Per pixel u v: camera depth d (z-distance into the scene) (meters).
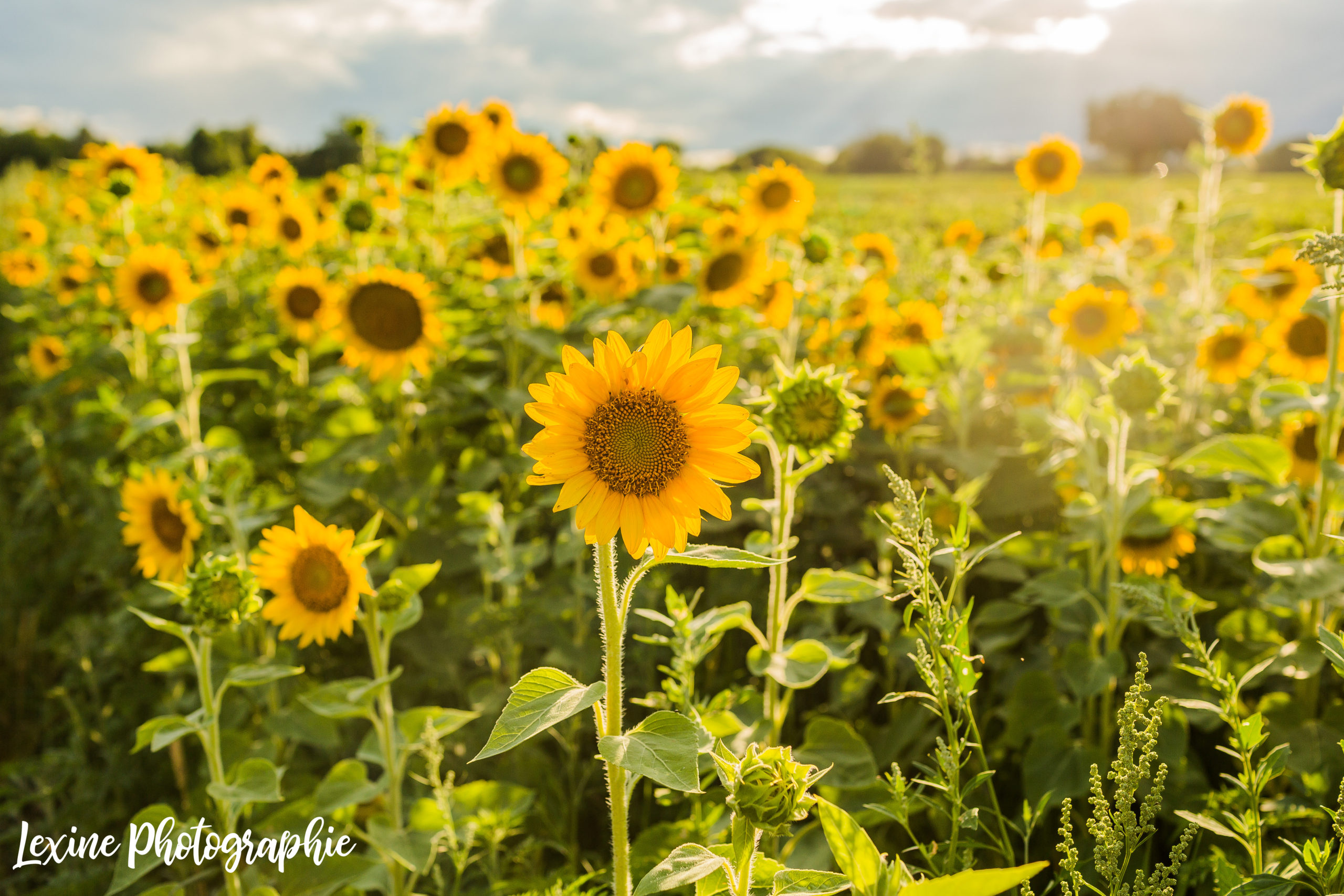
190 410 5.11
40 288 10.03
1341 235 1.89
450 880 3.35
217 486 4.69
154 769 4.30
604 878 2.93
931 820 3.08
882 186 22.98
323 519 4.79
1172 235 8.97
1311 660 2.89
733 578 4.26
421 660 4.10
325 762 4.04
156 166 7.75
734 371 1.80
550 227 6.84
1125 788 1.74
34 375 8.49
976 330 4.72
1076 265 7.11
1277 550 3.34
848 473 5.03
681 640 2.57
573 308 6.23
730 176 9.63
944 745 1.97
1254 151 6.35
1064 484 4.12
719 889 1.74
